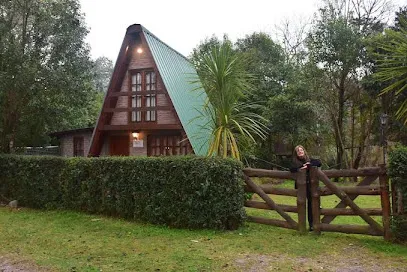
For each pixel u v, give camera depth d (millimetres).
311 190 5895
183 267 4277
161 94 13047
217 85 7812
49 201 8594
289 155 18953
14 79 10789
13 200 9359
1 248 5234
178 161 6449
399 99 15273
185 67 15039
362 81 16344
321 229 5812
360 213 5496
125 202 7176
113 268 4273
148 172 6828
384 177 5336
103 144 14352
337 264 4371
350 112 19547
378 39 12766
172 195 6457
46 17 11414
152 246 5234
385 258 4574
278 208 6238
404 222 5094
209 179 6164
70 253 4941
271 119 17156
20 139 12898
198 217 6234
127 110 12742
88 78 13055
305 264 4379
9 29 11008
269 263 4426
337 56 16828
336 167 18484
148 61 13180
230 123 7969
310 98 17797
